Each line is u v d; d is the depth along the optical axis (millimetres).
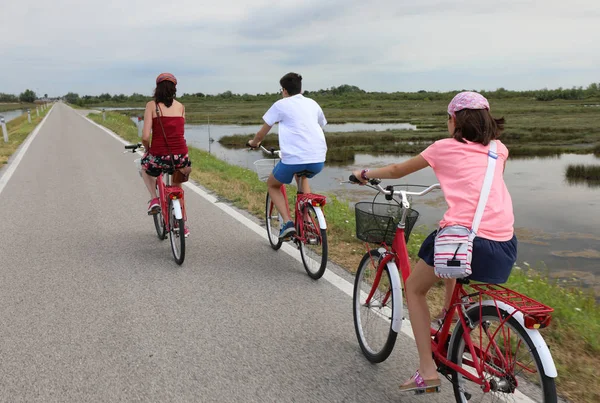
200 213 8234
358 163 20688
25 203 8969
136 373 3449
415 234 7133
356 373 3473
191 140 31891
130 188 10453
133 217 7969
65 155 16312
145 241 6660
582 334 3865
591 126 40344
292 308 4531
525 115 59344
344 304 4625
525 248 8789
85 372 3461
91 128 30422
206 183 11141
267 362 3611
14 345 3840
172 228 5734
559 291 5270
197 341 3912
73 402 3119
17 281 5180
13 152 17266
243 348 3811
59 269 5555
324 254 5023
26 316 4352
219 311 4461
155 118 5555
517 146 27375
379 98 151750
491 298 2744
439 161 2793
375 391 3258
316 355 3715
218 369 3508
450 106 2857
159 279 5254
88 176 12008
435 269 2660
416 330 3021
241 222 7625
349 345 3877
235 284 5113
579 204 12547
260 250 6270
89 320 4273
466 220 2609
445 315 3053
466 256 2549
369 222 3424
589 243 9055
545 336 3895
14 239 6707
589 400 3057
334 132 37188
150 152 5703
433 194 13531
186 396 3186
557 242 9148
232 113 77438
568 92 126750
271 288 5004
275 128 44531
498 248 2576
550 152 24672
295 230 5320
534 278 5871
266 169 5691
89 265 5688
